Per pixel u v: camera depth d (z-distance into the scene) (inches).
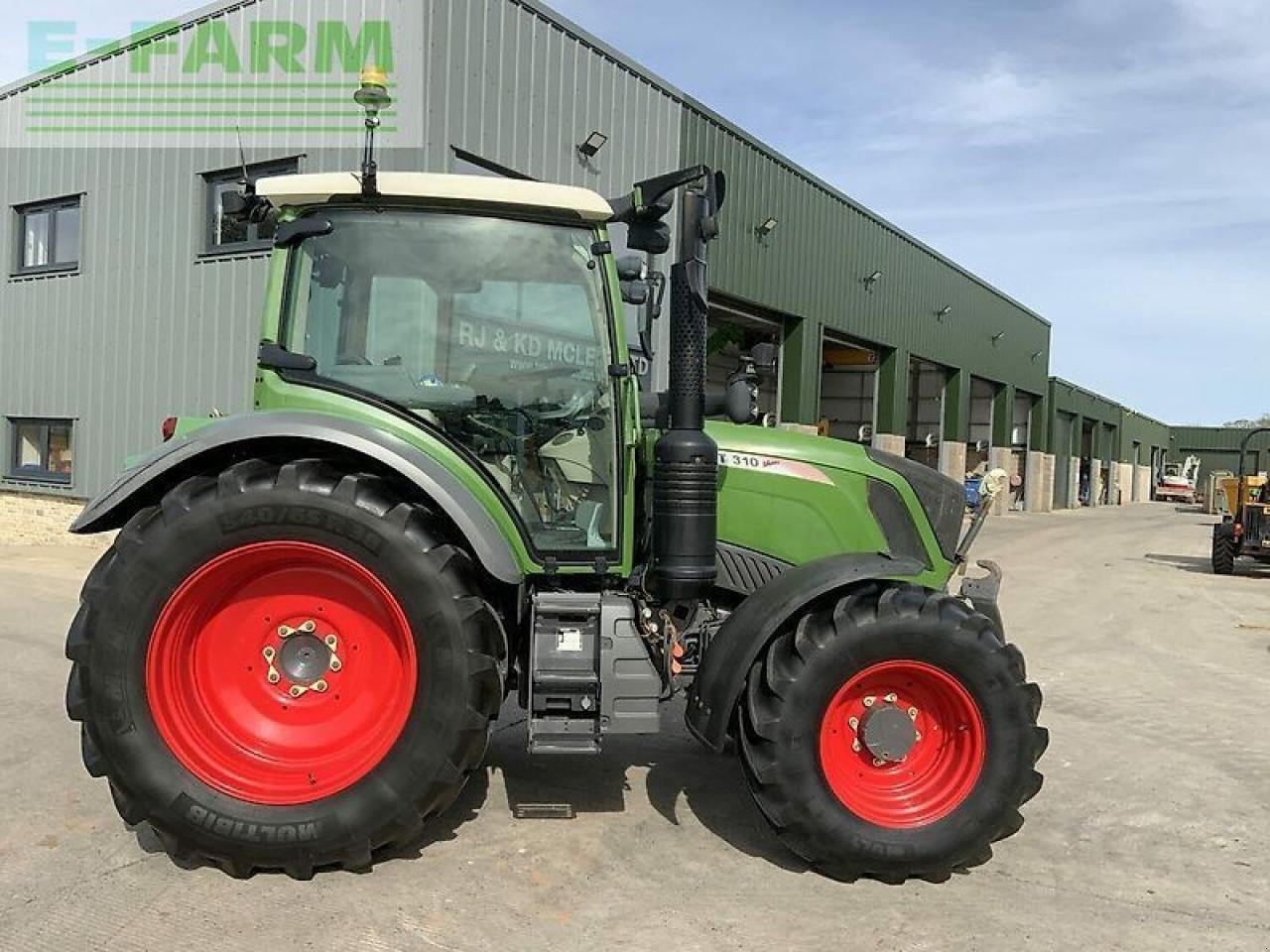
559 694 135.8
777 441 162.1
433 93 355.3
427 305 146.0
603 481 147.6
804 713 132.4
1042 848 148.9
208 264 417.1
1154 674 274.1
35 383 489.7
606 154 444.1
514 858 137.5
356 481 130.5
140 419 444.8
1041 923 124.0
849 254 722.2
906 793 137.9
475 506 135.0
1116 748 200.1
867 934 119.3
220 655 135.1
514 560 136.3
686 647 154.6
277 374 142.6
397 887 127.5
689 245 142.4
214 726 133.0
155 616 128.0
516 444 147.4
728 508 159.0
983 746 135.2
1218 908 129.8
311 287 144.6
